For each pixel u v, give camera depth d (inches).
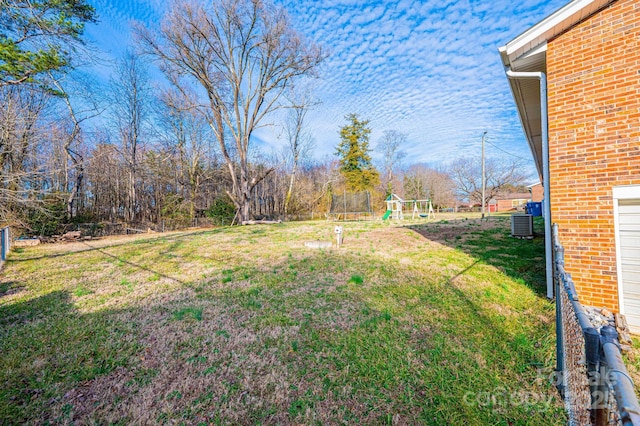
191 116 1024.9
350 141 1403.8
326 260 296.7
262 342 131.4
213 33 743.7
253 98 881.5
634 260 144.8
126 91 995.9
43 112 598.9
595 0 150.2
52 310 173.2
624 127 145.7
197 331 143.3
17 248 452.1
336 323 149.0
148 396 96.8
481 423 84.2
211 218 936.3
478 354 119.0
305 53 811.4
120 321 156.3
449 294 190.5
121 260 327.0
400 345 126.4
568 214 163.2
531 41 176.9
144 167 1018.7
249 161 1299.2
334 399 94.9
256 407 91.7
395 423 84.6
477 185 1768.0
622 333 131.0
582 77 159.0
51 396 96.8
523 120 318.3
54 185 784.9
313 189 1400.1
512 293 191.6
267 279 232.5
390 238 446.3
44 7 369.4
